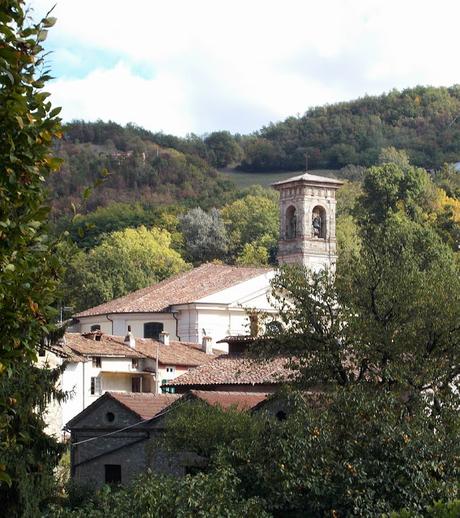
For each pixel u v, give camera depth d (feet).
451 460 121.19
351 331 153.17
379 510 116.67
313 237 327.47
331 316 159.94
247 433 155.84
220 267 333.01
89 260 424.46
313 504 120.06
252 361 182.70
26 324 64.34
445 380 150.00
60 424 224.53
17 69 61.31
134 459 187.11
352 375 157.38
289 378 163.43
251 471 123.75
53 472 139.13
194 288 319.88
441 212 465.47
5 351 63.16
